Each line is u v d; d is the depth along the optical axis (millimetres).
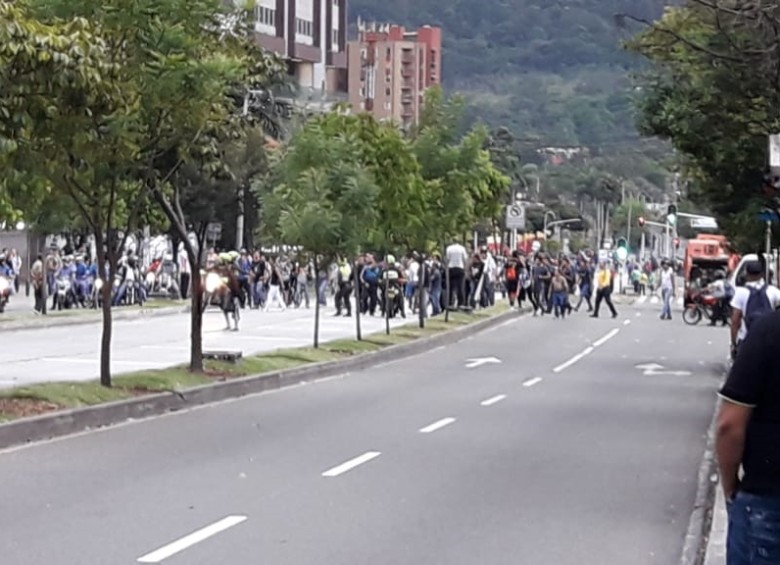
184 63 21562
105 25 21156
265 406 23875
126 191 24125
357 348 36125
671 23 24656
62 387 21922
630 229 133125
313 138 34625
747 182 29281
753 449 5984
